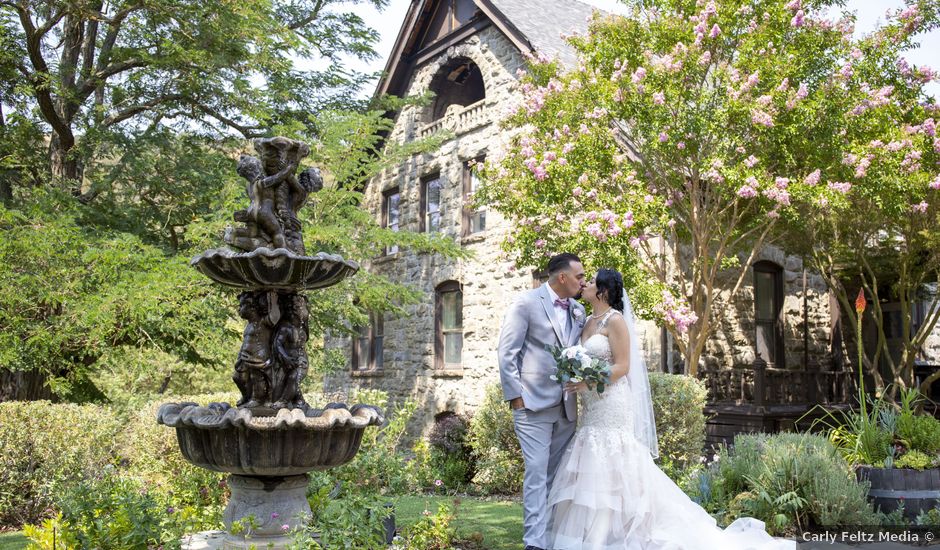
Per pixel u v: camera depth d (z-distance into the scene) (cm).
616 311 539
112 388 2275
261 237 529
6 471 759
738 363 1346
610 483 508
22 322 1042
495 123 1592
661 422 949
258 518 500
